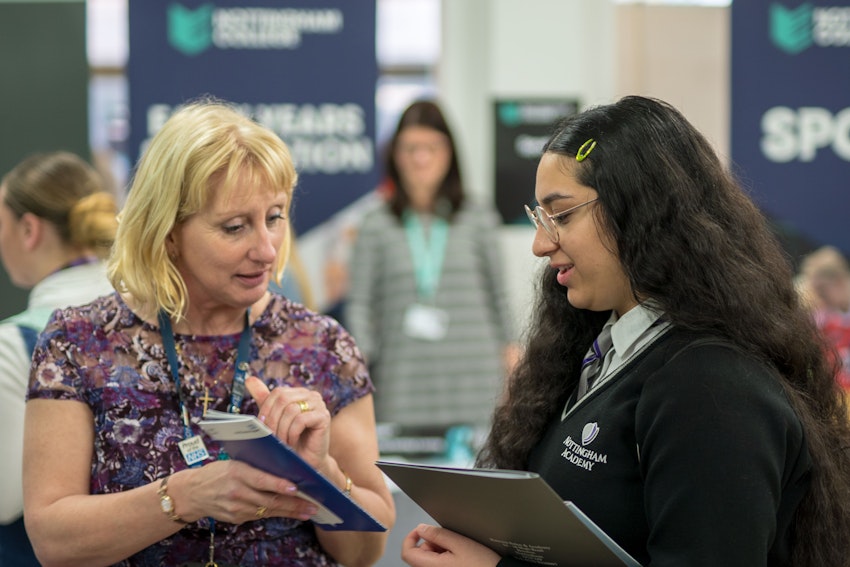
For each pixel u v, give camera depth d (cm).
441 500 154
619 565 141
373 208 498
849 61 536
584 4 568
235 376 167
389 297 488
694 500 135
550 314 177
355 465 173
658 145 150
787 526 146
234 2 503
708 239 147
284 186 163
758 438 136
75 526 157
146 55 502
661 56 573
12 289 458
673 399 140
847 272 530
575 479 152
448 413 484
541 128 565
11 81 486
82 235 219
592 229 151
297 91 511
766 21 533
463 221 493
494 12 562
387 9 577
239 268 160
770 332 146
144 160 163
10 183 223
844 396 159
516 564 155
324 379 174
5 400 197
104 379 165
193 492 153
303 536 172
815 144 538
